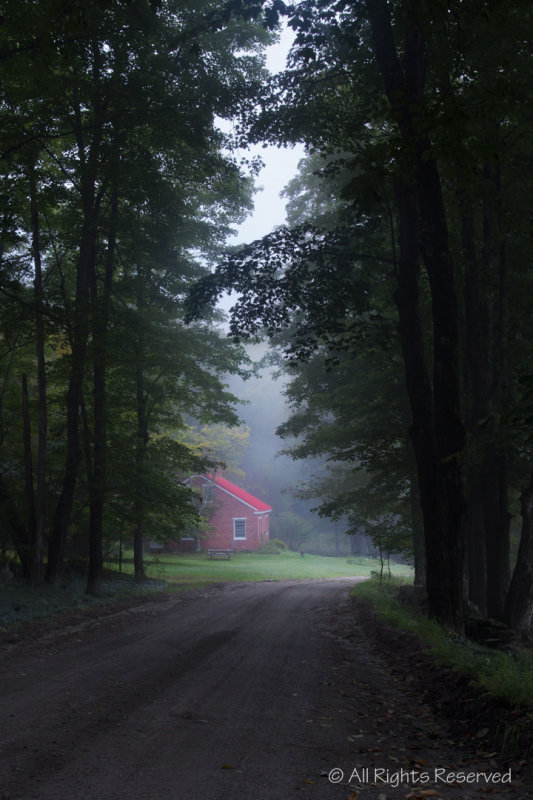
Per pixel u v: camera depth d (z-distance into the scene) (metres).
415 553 23.88
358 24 12.39
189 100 17.88
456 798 4.53
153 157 20.22
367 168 8.10
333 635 13.16
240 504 55.22
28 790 4.43
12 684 8.01
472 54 11.73
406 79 12.16
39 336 18.47
